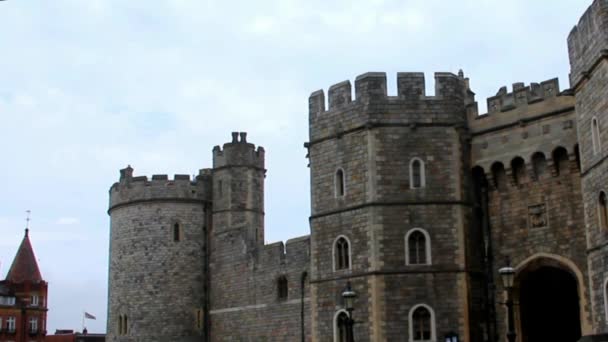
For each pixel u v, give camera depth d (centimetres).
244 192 6141
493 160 4138
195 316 5991
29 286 10869
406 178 4138
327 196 4356
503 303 3928
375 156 4159
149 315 5962
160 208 6116
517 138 4069
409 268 4019
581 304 3791
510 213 4103
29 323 10744
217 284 5991
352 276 4125
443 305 3981
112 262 6288
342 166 4300
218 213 6141
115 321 6138
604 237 3356
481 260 4138
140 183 6178
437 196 4109
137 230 6131
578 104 3662
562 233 3897
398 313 3972
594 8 3391
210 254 6131
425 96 4231
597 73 3397
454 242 4053
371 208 4100
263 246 5572
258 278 5572
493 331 4062
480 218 4200
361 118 4234
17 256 11100
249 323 5600
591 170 3503
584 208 3616
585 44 3519
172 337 5906
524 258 4016
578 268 3812
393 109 4212
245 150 6209
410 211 4091
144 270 6044
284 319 5281
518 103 4084
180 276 6019
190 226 6122
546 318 4188
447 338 3909
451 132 4197
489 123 4184
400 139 4178
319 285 4303
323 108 4497
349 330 3494
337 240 4250
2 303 10538
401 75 4256
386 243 4053
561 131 3903
